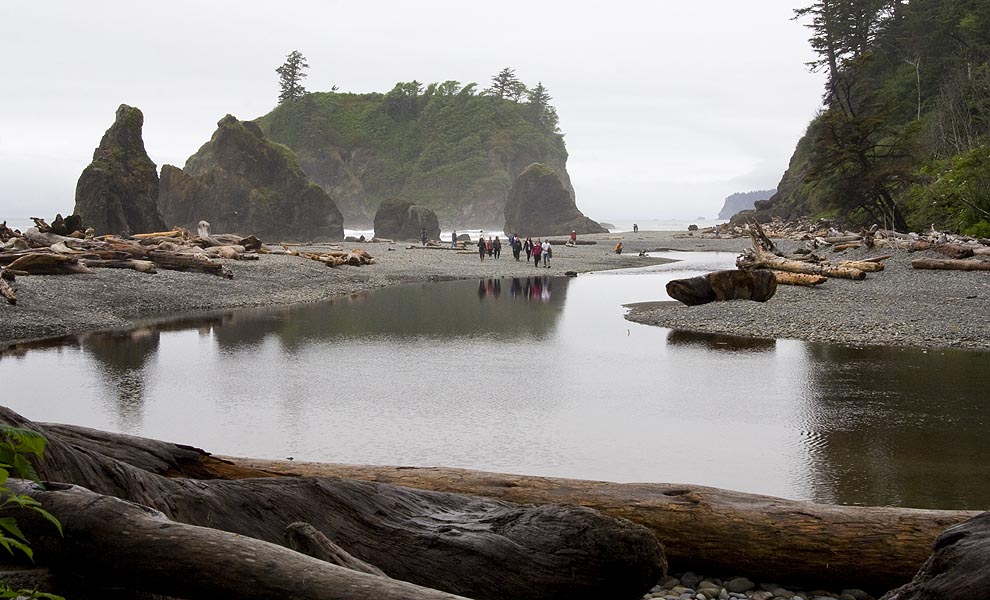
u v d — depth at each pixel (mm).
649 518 5648
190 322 23859
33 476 2627
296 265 40219
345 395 13648
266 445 10195
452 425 11414
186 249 37438
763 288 26297
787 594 5402
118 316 24516
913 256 39531
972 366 15969
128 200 70688
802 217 93625
